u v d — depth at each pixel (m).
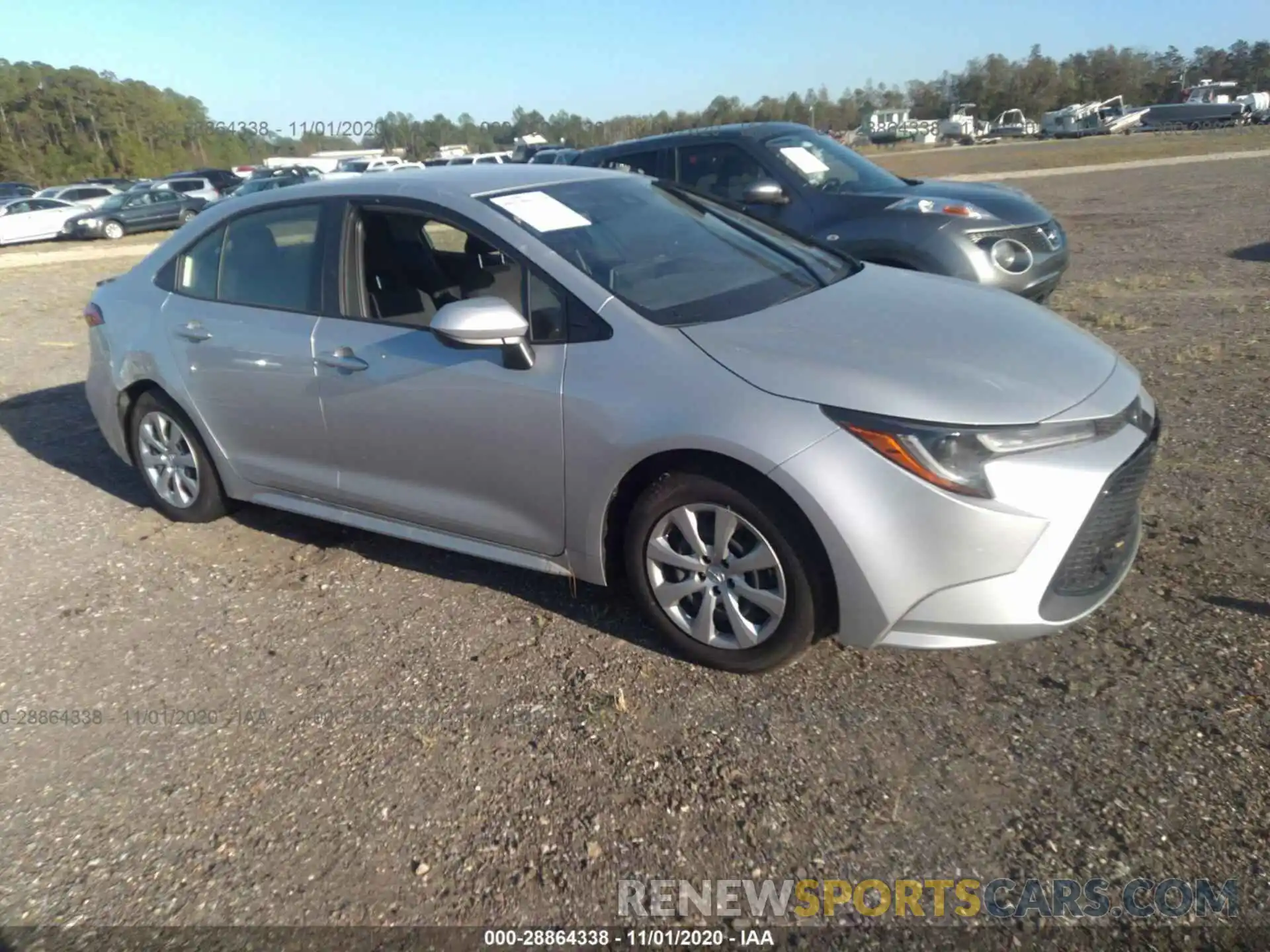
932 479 2.73
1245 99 54.28
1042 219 6.55
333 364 3.81
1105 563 3.03
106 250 21.95
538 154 19.67
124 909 2.43
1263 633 3.14
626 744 2.91
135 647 3.68
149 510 5.02
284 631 3.72
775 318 3.28
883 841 2.47
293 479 4.19
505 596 3.86
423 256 3.73
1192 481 4.28
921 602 2.81
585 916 2.32
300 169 32.97
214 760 2.98
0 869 2.60
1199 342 6.48
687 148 7.55
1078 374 3.05
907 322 3.29
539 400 3.27
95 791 2.89
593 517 3.28
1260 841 2.36
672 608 3.24
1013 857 2.39
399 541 4.47
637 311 3.24
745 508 2.96
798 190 6.93
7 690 3.43
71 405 7.12
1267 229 11.25
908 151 53.19
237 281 4.30
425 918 2.34
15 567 4.42
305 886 2.46
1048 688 2.99
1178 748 2.68
